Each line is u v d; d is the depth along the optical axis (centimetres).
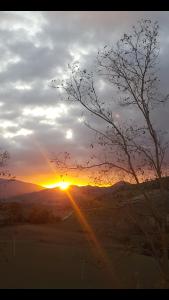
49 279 2666
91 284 2591
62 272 2775
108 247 2436
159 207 1922
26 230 5103
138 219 1961
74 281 2652
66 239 4422
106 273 2748
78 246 3869
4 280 2639
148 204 1922
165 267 1967
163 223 1923
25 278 2686
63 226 5341
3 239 4231
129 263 2817
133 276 2605
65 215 6209
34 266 2933
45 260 3128
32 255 3319
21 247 3697
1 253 3325
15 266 2942
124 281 2611
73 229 5041
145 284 2500
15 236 4556
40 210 6381
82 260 2950
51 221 5925
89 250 3384
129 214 1964
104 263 2434
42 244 4031
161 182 1930
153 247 1958
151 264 2786
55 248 3697
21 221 5900
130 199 1969
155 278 2550
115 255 2355
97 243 2569
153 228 1969
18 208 6203
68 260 3133
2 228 5069
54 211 6544
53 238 4516
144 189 1953
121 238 2033
